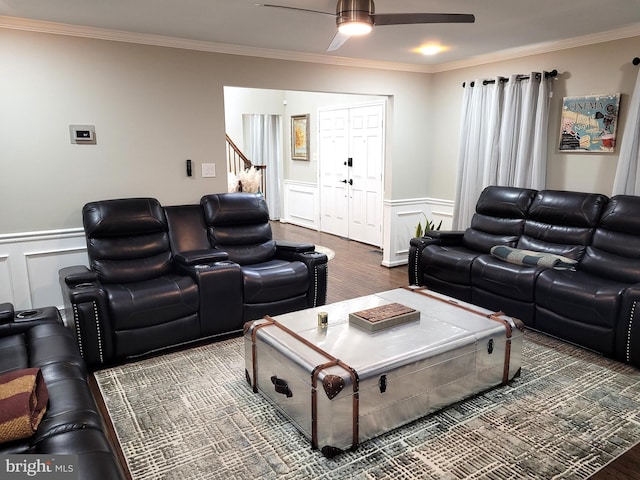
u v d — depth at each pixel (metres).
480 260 4.08
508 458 2.18
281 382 2.45
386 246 5.80
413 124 5.66
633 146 3.85
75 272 3.27
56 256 3.82
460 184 5.35
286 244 4.36
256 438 2.35
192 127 4.27
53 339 2.49
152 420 2.52
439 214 5.85
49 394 1.92
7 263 3.63
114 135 3.92
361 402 2.21
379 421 2.31
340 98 7.22
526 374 2.99
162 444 2.31
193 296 3.43
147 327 3.25
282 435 2.38
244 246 4.28
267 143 8.98
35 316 2.75
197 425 2.47
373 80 5.24
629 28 3.79
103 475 1.44
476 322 2.80
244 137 9.02
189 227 4.09
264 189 9.11
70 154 3.76
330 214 7.83
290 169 8.76
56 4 3.03
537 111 4.52
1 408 1.65
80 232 3.88
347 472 2.10
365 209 7.04
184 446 2.29
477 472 2.09
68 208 3.82
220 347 3.49
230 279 3.58
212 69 4.27
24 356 2.33
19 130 3.54
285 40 4.09
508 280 3.77
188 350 3.43
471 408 2.60
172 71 4.08
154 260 3.79
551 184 4.63
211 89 4.30
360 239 7.23
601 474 2.07
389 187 5.67
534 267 3.71
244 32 3.80
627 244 3.57
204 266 3.58
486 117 5.04
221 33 3.83
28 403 1.70
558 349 3.38
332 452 2.18
